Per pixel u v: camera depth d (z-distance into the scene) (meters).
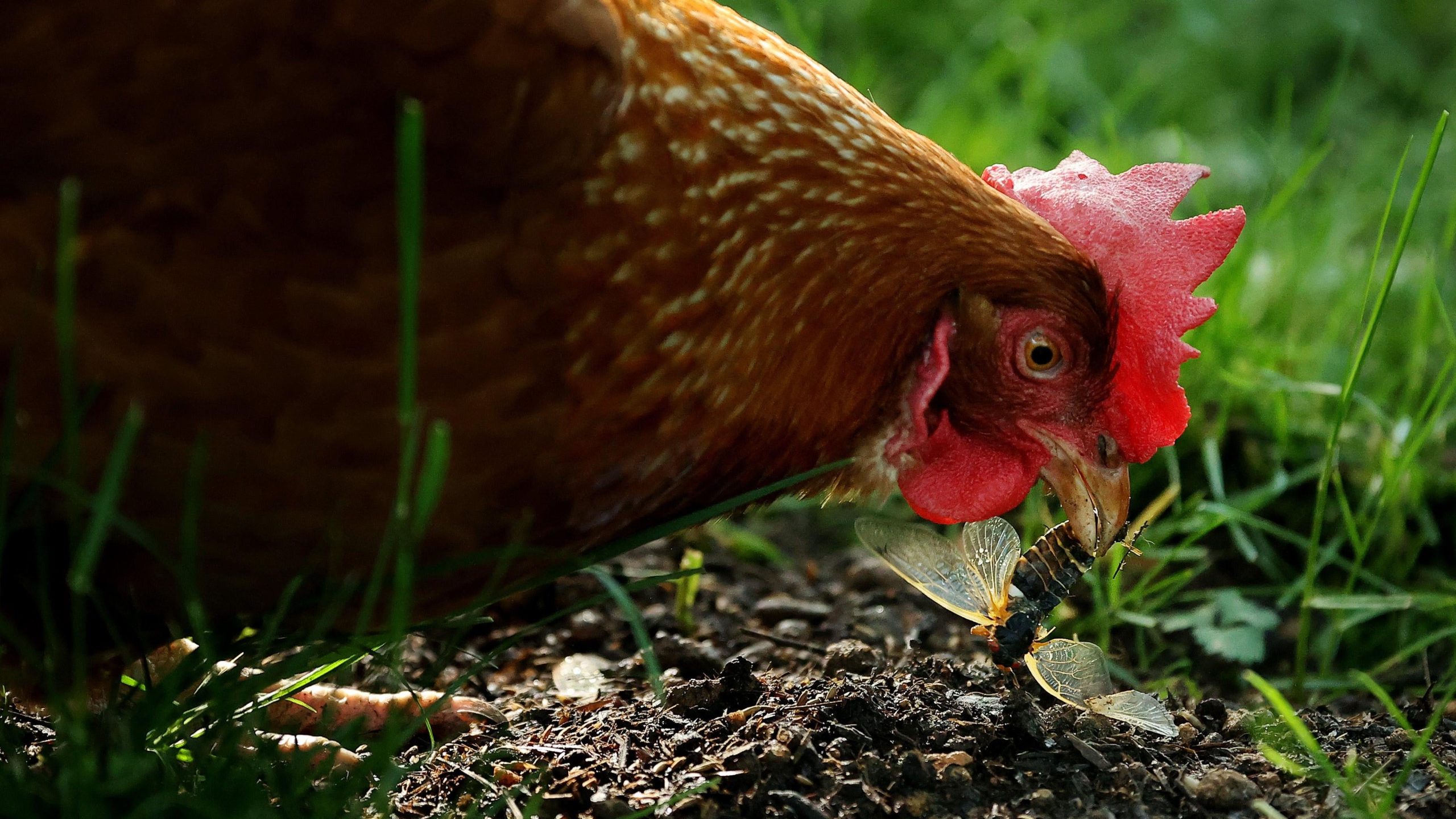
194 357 2.49
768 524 5.00
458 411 2.63
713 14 3.03
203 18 2.44
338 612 2.87
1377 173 6.95
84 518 2.59
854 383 3.09
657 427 2.85
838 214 2.94
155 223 2.46
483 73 2.51
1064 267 3.16
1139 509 4.83
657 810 2.87
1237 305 5.16
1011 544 3.50
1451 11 8.65
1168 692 3.67
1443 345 5.63
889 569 4.54
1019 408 3.25
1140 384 3.29
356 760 3.11
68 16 2.43
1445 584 4.41
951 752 3.11
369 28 2.47
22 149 2.45
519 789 2.90
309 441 2.57
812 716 3.15
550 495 2.81
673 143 2.75
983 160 6.35
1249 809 2.99
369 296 2.52
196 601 2.60
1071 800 3.00
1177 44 8.02
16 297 2.45
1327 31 8.36
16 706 3.24
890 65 7.53
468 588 2.92
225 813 2.62
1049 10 7.73
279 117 2.47
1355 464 4.89
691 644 3.99
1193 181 3.44
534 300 2.62
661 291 2.75
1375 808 2.91
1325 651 4.15
